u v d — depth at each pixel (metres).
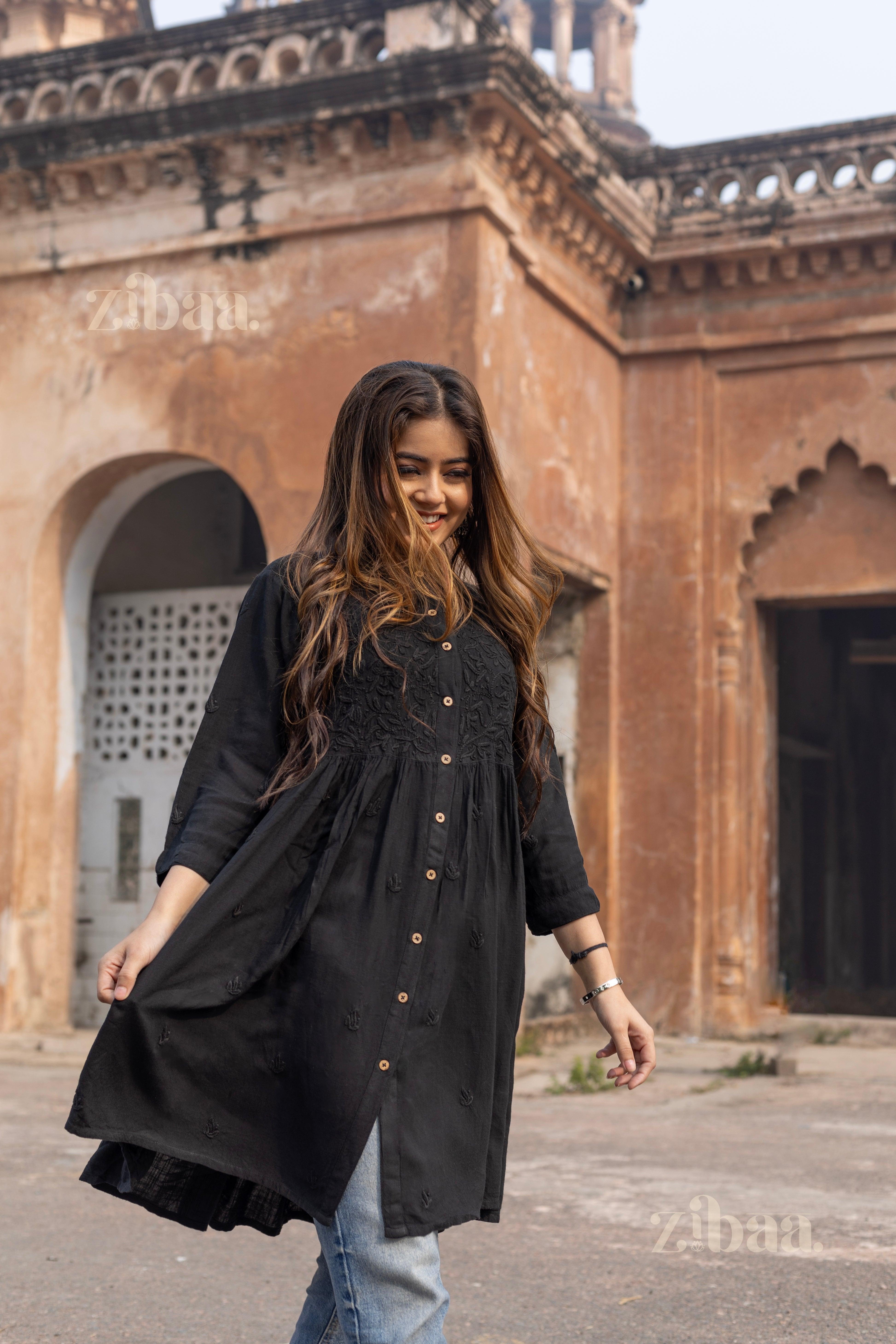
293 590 1.83
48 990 9.66
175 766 10.23
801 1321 3.10
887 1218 4.18
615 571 11.22
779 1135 6.01
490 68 8.34
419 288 8.84
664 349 11.27
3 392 9.97
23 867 9.52
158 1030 1.63
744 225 10.87
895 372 10.75
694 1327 3.05
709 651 11.03
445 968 1.70
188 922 1.66
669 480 11.23
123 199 9.71
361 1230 1.60
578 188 9.79
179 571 12.29
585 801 10.98
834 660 18.08
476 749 1.81
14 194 9.96
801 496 11.11
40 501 9.76
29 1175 4.86
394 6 8.77
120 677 10.46
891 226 10.55
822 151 10.84
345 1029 1.64
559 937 1.96
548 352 10.04
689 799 10.86
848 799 18.22
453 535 2.02
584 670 11.11
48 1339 2.93
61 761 9.90
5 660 9.70
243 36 9.26
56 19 12.50
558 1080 8.05
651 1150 5.55
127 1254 3.76
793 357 10.99
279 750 1.80
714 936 10.76
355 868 1.72
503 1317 3.15
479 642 1.86
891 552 10.79
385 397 1.87
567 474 10.32
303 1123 1.64
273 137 9.16
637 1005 10.77
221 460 9.29
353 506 1.83
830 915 17.56
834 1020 10.95
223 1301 3.28
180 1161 1.72
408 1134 1.63
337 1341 1.74
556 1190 4.68
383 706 1.77
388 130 8.85
